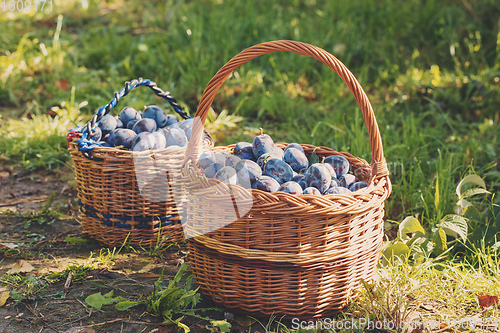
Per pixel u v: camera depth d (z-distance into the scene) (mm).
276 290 1951
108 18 4852
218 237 1947
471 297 2041
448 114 3059
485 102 3156
